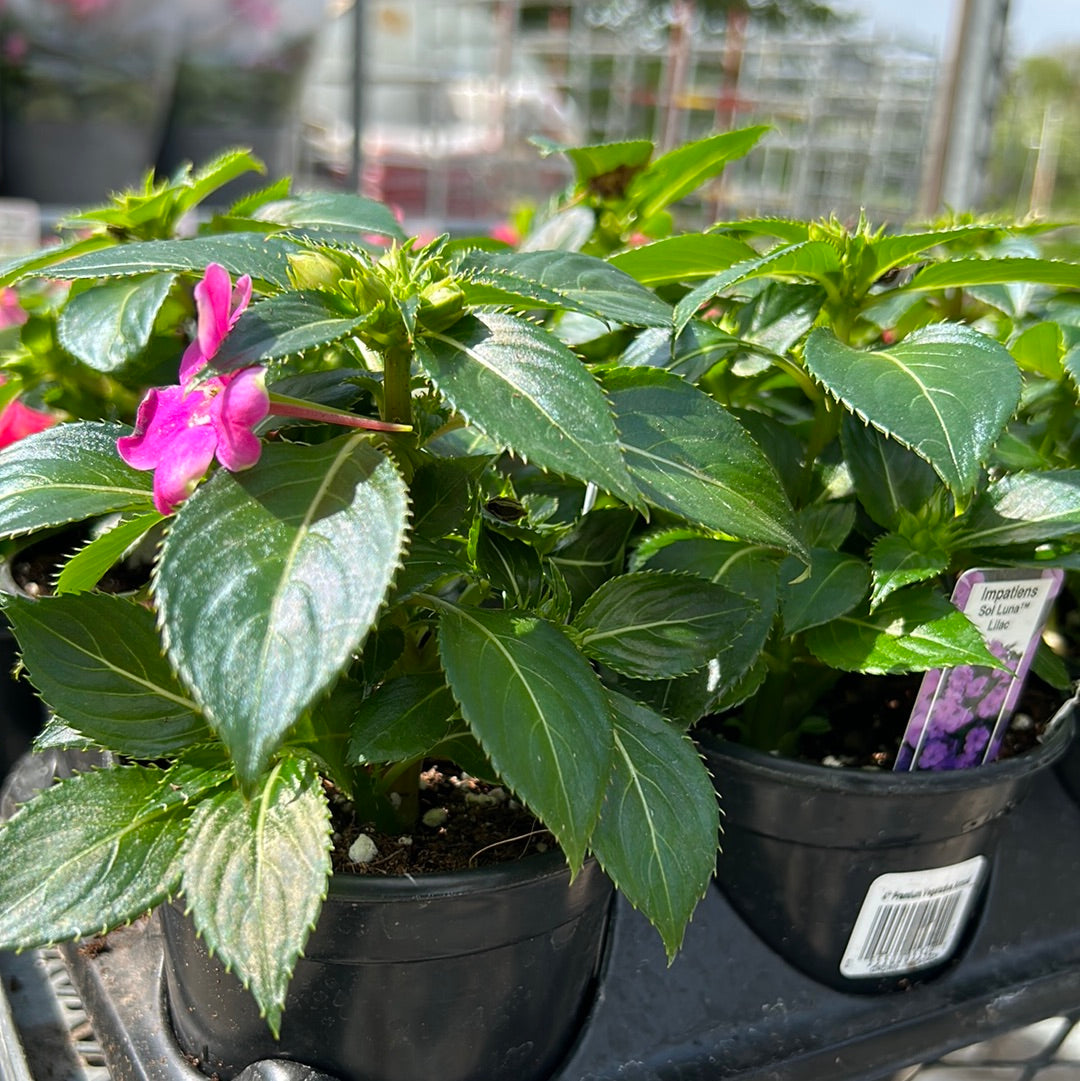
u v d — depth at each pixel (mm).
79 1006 1051
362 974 819
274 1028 654
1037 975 1183
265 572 644
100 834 767
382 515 669
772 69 5379
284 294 734
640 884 764
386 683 817
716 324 1228
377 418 880
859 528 1157
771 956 1109
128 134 4340
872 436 1099
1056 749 1070
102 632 833
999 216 1386
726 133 1415
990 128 2879
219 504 674
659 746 836
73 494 805
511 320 748
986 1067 1198
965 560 1097
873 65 4977
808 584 1015
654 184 1556
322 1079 832
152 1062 901
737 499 802
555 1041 960
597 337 1225
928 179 2945
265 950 679
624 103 5762
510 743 697
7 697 1508
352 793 859
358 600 625
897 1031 1099
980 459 817
